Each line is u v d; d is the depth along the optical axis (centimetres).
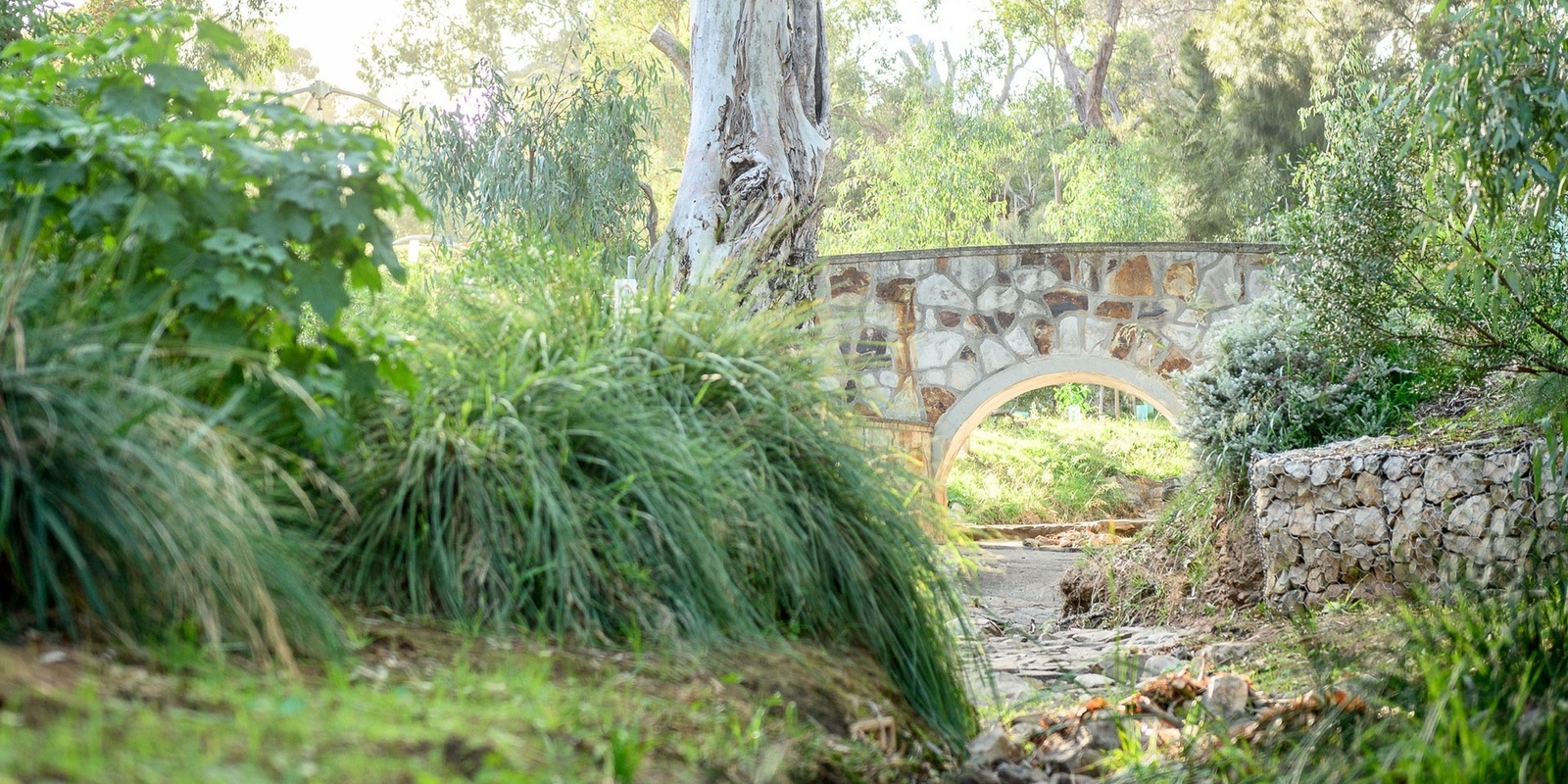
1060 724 397
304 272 289
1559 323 636
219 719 192
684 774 228
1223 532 816
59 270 282
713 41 1014
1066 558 1410
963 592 414
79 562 217
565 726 229
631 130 1319
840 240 2502
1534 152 529
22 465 220
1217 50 2528
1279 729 330
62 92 452
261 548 247
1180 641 662
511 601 294
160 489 227
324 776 177
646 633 303
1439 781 252
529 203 1218
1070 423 2309
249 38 2058
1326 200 691
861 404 463
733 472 339
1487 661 327
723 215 994
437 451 307
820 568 353
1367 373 851
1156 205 2419
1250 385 870
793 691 299
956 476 1889
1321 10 2352
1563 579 398
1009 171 3091
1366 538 660
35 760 157
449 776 191
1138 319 1314
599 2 2391
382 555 304
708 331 395
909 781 299
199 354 274
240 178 298
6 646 204
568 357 360
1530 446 580
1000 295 1333
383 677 241
